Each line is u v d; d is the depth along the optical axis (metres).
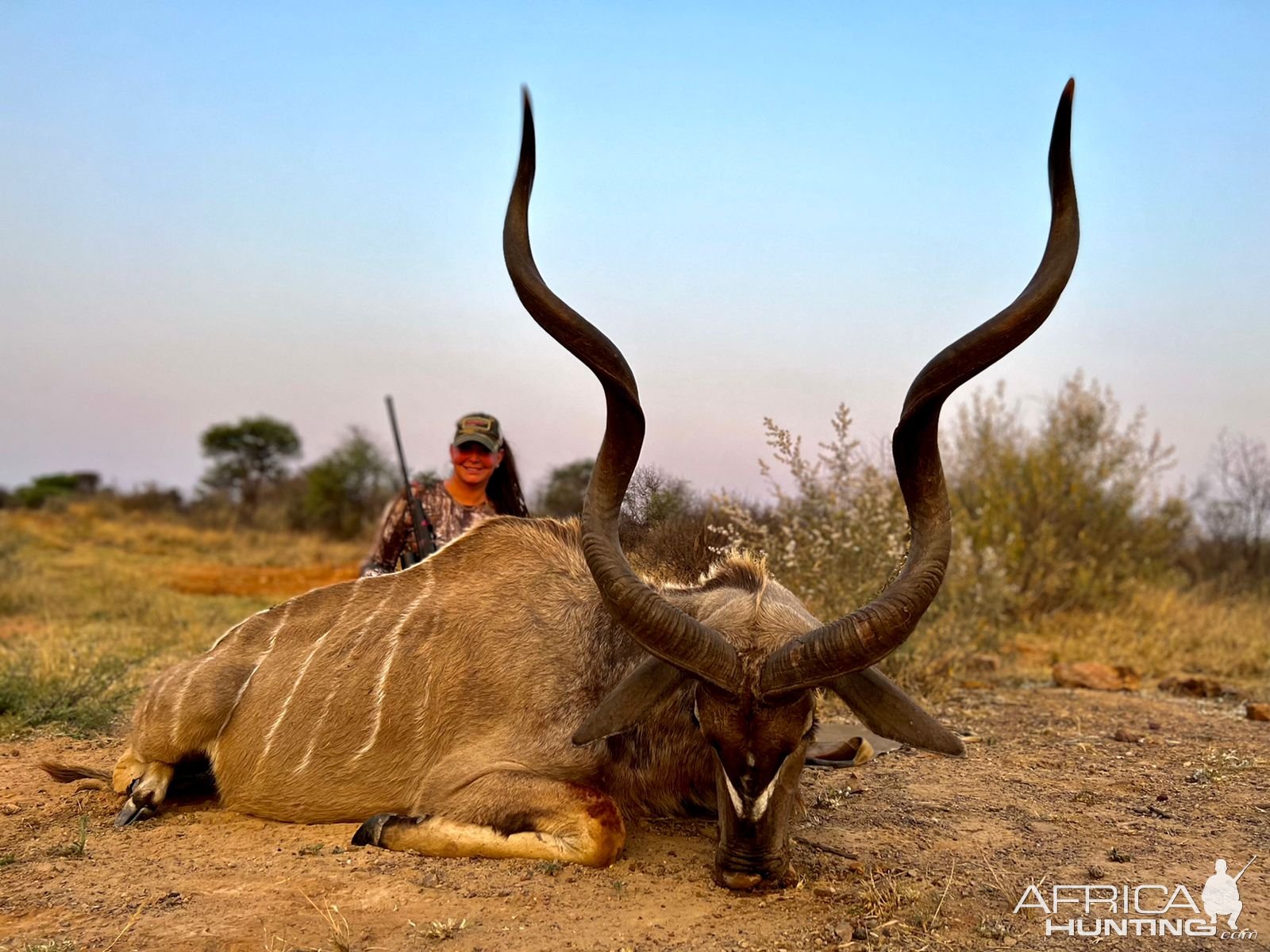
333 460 32.78
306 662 4.97
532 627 4.66
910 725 3.74
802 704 3.71
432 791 4.52
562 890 3.91
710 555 5.16
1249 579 13.70
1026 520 11.91
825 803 5.01
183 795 5.32
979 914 3.71
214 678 5.05
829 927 3.56
